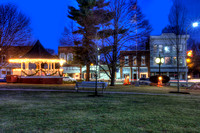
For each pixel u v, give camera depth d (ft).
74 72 139.74
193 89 59.52
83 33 73.20
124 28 66.80
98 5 69.41
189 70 195.42
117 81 121.19
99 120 17.10
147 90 53.52
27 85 64.39
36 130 13.84
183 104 27.76
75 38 78.48
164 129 14.57
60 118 17.70
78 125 15.35
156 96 38.47
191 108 24.34
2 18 64.69
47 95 37.58
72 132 13.46
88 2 79.10
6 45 68.39
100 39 65.57
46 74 79.00
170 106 25.62
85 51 75.66
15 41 69.62
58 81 77.36
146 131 13.99
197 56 134.21
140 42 68.95
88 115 19.16
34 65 126.41
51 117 18.10
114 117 18.37
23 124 15.47
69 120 16.98
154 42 143.23
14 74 80.53
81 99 31.50
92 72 132.67
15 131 13.52
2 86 58.44
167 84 78.89
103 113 20.24
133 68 142.41
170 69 143.33
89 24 68.39
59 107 23.58
